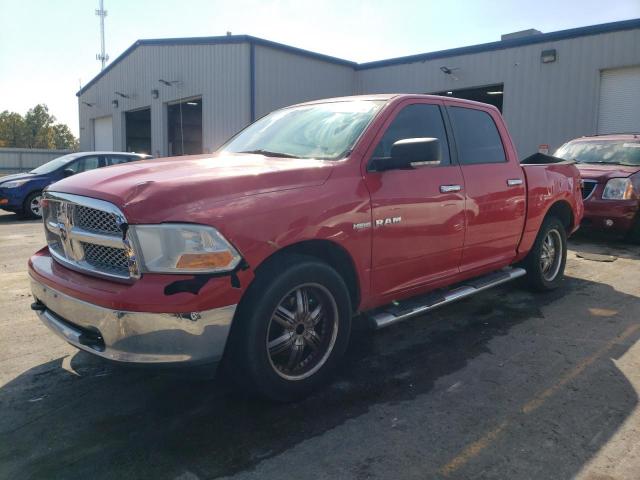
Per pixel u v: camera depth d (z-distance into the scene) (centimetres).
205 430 293
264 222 289
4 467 259
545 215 539
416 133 404
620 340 430
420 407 319
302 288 317
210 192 283
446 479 249
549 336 440
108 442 281
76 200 301
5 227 1096
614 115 1520
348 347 417
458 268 436
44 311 334
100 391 340
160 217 268
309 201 311
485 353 404
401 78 2067
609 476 251
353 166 346
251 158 367
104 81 2898
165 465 261
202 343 270
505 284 604
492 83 1773
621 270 675
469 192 428
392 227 359
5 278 627
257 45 1947
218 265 272
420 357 396
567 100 1593
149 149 3067
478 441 281
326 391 340
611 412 312
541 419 304
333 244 329
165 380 355
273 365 305
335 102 431
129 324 264
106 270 291
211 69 2075
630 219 805
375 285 361
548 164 562
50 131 10456
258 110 1967
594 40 1526
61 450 274
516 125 1712
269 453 271
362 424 299
